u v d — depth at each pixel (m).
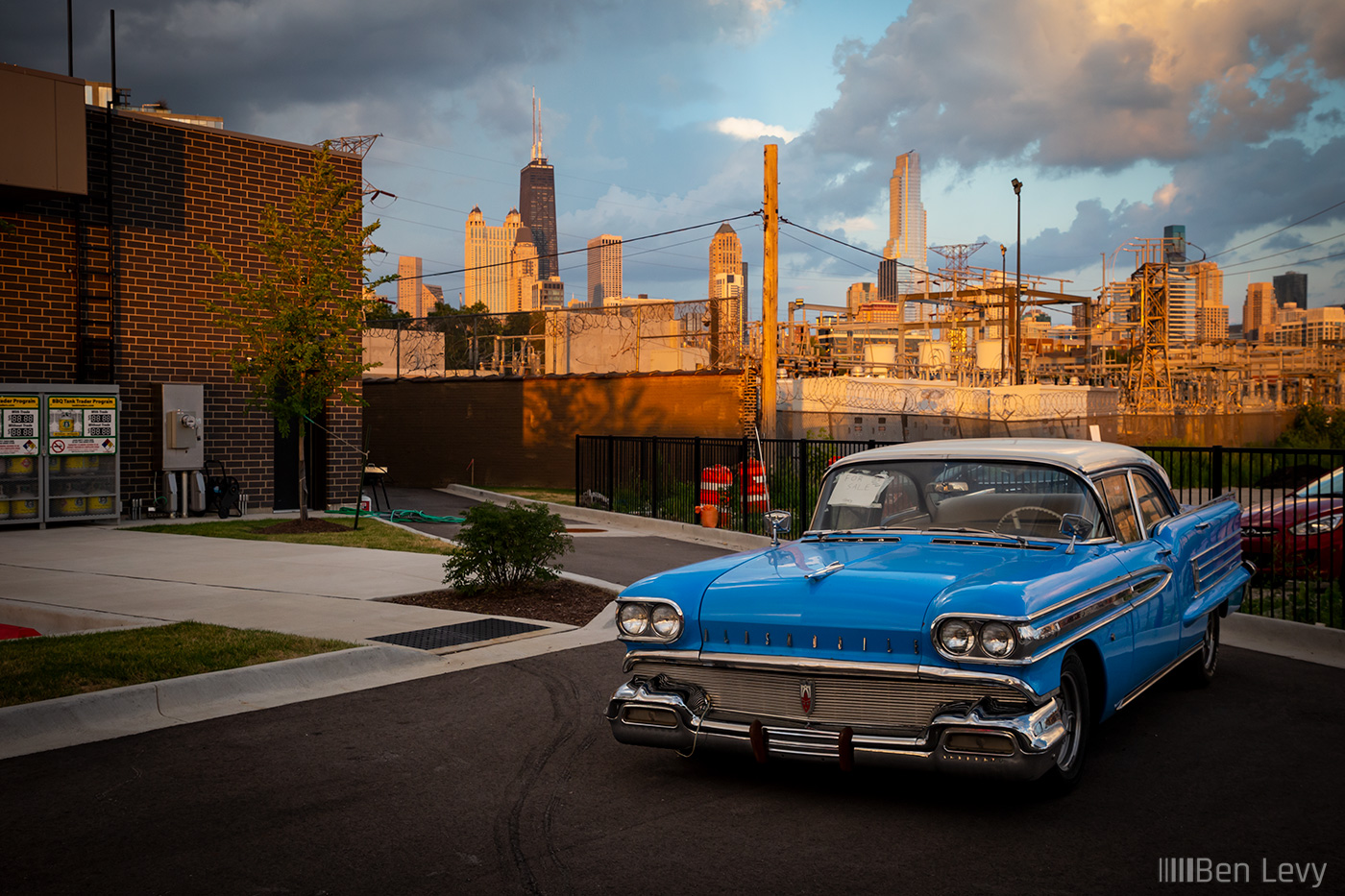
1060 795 4.83
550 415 28.14
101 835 4.40
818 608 4.59
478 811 4.71
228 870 4.04
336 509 19.33
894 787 5.01
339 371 16.09
